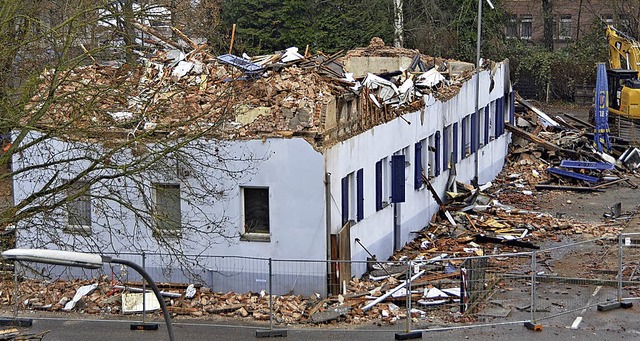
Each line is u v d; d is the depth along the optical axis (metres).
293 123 37.72
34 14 34.31
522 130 71.12
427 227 50.75
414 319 35.47
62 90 36.50
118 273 39.66
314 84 39.34
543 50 104.12
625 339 33.50
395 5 84.00
